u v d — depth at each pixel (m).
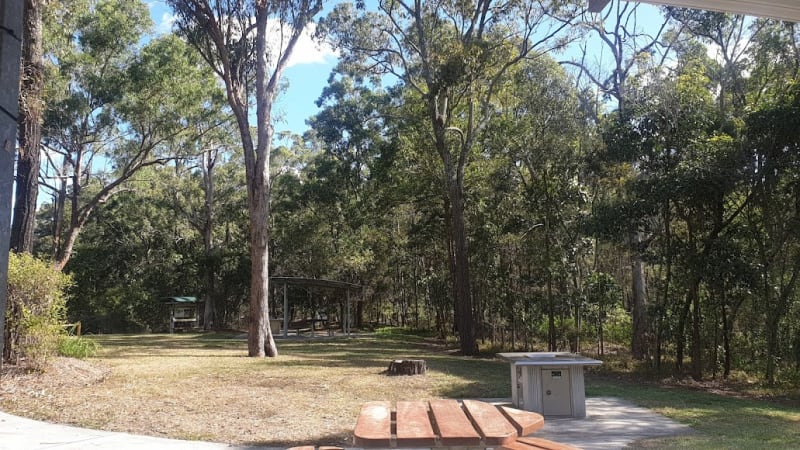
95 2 25.41
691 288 13.30
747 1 4.20
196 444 6.34
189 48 25.62
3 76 2.11
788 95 11.87
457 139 24.53
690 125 13.19
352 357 16.89
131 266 42.81
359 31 22.20
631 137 13.65
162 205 41.19
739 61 19.03
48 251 42.66
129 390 9.52
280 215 41.22
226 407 8.36
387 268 38.56
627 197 14.81
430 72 21.33
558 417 8.24
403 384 11.04
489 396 9.95
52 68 22.23
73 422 7.30
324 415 7.96
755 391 11.92
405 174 28.42
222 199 42.28
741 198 13.28
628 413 8.71
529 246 19.45
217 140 29.77
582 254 19.09
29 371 9.74
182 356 16.17
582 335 20.06
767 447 6.28
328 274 38.03
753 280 12.01
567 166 18.27
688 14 18.77
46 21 17.53
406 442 3.54
